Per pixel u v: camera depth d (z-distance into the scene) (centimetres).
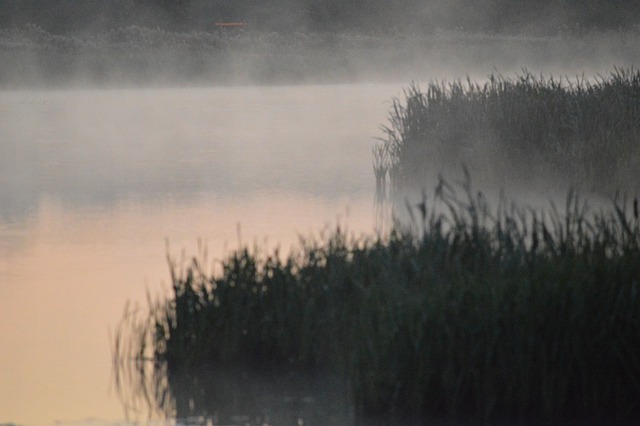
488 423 2338
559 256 2717
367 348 2416
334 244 3169
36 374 2681
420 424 2334
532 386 2344
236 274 2859
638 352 2353
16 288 3628
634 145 5162
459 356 2355
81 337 3008
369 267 2805
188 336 2791
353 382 2430
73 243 4453
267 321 2759
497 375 2345
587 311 2370
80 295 3509
